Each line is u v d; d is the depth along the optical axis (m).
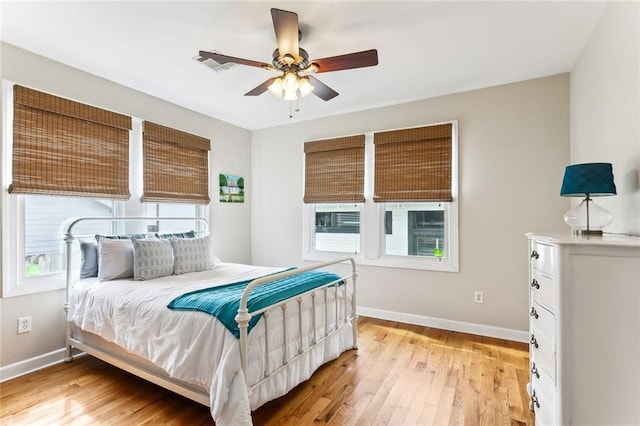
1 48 2.29
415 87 3.16
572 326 1.30
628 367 1.23
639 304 1.22
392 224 3.73
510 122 3.06
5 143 2.31
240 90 3.21
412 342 3.01
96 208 2.94
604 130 2.02
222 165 4.18
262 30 2.18
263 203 4.55
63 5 1.90
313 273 2.79
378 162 3.66
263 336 1.86
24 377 2.36
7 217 2.33
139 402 2.07
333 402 2.05
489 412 1.95
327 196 3.99
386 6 1.92
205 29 2.16
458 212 3.28
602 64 2.04
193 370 1.74
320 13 1.99
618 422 1.25
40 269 2.55
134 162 3.17
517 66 2.73
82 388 2.23
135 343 2.02
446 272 3.34
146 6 1.92
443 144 3.32
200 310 1.83
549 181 2.91
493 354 2.74
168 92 3.25
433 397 2.11
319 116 4.07
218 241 4.10
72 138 2.66
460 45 2.38
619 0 1.77
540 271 1.59
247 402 1.60
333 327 2.61
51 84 2.55
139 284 2.44
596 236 1.56
